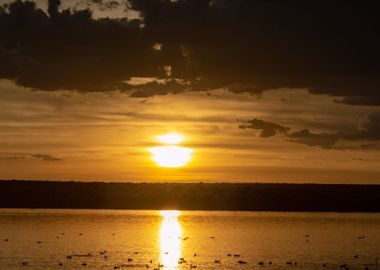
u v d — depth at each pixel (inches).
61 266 3799.2
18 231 6737.2
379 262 4232.3
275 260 4288.9
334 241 5974.4
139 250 4879.4
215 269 3759.8
